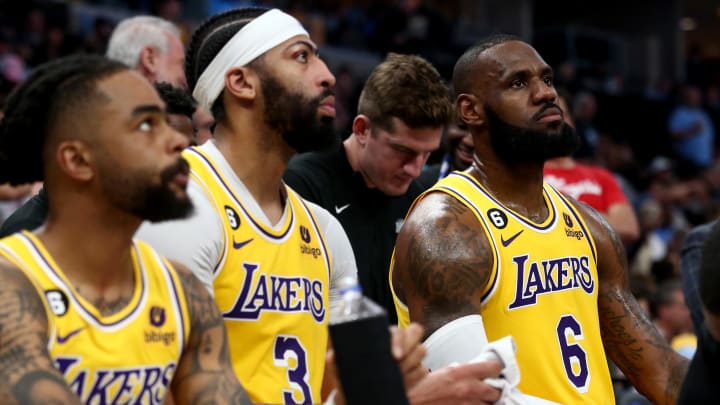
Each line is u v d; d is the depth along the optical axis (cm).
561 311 376
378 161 456
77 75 261
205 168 329
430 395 320
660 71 2453
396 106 446
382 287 465
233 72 340
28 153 264
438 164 593
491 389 323
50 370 239
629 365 401
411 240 368
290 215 342
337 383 268
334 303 359
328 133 345
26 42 1196
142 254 274
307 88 340
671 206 1479
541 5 2467
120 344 257
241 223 325
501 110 378
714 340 267
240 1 1570
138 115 260
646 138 1875
